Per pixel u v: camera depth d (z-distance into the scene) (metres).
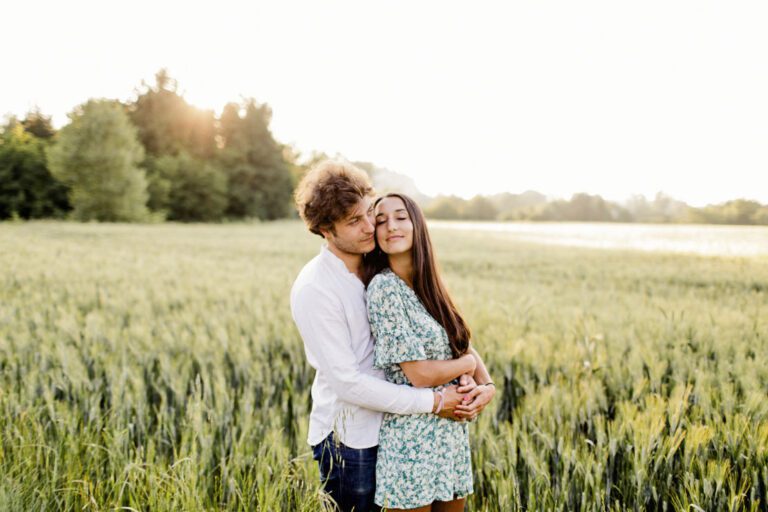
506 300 6.98
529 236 35.38
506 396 3.38
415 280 1.80
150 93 58.62
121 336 4.47
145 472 1.99
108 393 3.18
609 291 8.44
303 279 1.71
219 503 1.99
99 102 39.41
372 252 1.89
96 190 38.75
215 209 52.69
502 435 2.56
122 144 40.34
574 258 17.11
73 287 7.55
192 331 4.76
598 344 3.75
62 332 4.43
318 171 1.72
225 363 3.91
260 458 2.16
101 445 2.45
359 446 1.75
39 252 13.05
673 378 3.34
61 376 3.26
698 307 6.11
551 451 2.42
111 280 8.56
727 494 2.13
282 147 68.00
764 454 2.20
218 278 9.17
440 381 1.72
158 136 56.72
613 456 2.29
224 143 63.41
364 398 1.63
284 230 37.59
